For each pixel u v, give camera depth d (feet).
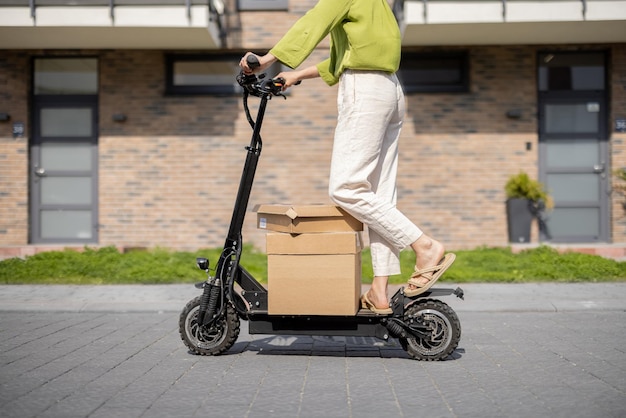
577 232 35.55
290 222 13.12
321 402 10.60
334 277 13.16
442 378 12.17
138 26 31.12
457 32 32.48
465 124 34.83
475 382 11.89
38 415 9.87
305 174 34.83
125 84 35.22
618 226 35.09
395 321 13.19
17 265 27.91
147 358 13.91
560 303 20.85
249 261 29.12
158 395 11.02
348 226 13.14
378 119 13.03
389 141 13.65
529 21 30.86
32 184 35.99
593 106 35.50
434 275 13.19
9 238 35.50
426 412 10.05
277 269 13.30
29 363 13.42
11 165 35.47
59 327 17.87
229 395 11.02
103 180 35.29
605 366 13.15
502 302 20.94
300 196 34.83
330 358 13.92
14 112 35.45
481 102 34.83
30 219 35.91
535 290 23.30
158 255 30.50
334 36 13.58
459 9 30.99
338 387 11.54
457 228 34.91
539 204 35.06
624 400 10.69
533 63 34.81
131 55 35.19
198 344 14.12
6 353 14.43
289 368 12.98
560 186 35.58
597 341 15.78
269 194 34.91
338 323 13.48
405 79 35.19
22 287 24.35
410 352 13.57
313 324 13.56
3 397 10.87
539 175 35.53
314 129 34.76
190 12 31.12
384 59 12.94
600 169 35.40
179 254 31.27
